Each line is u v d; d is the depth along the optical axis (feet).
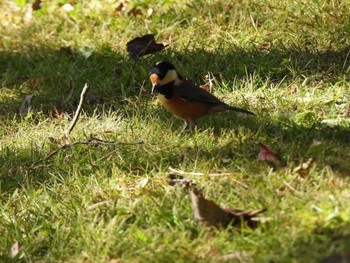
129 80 42.93
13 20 51.55
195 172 32.86
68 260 29.32
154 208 30.37
